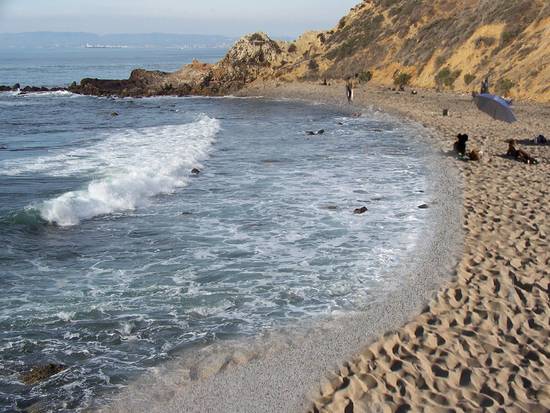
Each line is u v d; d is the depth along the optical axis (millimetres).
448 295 9547
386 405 6602
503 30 47719
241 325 9055
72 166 20641
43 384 7402
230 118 40062
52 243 12758
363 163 21688
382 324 8742
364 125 33469
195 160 22156
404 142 26375
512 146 20375
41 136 30469
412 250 12055
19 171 19828
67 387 7348
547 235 12141
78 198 15273
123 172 18969
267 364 7816
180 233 13539
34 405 6957
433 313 8945
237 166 21328
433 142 25234
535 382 6934
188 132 30547
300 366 7707
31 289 10352
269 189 17734
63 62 195750
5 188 17438
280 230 13750
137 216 14859
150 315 9414
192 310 9586
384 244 12586
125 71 131750
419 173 19547
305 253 12195
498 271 10359
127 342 8547
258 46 70438
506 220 13375
